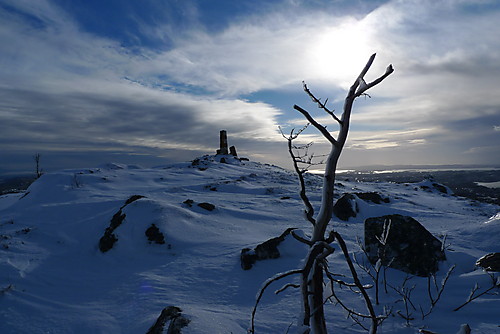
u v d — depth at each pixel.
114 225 9.16
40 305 5.38
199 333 3.47
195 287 5.68
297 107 1.36
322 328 1.36
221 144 40.84
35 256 8.02
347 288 4.63
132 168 26.56
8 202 18.19
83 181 19.11
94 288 6.23
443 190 26.19
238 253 7.20
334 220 11.11
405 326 3.37
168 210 9.72
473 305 3.74
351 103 1.43
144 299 5.21
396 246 5.52
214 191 18.27
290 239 7.25
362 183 27.56
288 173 28.75
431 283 4.66
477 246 6.98
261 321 3.95
